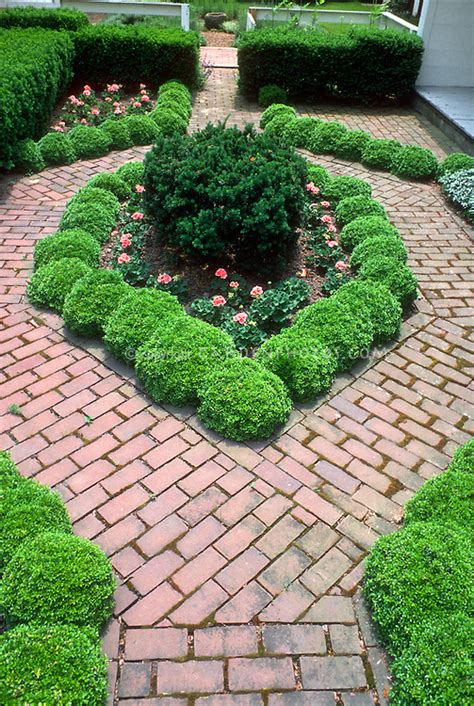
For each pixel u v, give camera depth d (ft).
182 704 7.26
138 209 18.13
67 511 9.55
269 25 38.52
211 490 10.07
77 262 15.03
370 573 8.47
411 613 7.72
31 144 22.16
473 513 9.18
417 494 9.75
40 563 8.09
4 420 11.39
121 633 8.02
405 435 11.37
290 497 10.01
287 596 8.51
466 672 6.86
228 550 9.11
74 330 13.56
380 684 7.54
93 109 27.04
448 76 31.73
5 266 16.24
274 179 14.75
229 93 32.60
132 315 12.96
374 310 13.73
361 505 9.94
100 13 35.65
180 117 26.43
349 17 38.75
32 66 22.49
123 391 12.17
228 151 16.15
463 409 12.07
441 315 15.01
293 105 31.22
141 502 9.84
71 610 7.75
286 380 11.97
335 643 7.96
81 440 11.00
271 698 7.35
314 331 12.96
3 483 9.45
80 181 21.52
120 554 9.02
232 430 10.97
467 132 25.12
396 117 30.07
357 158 24.20
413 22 39.29
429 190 21.89
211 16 49.42
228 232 14.71
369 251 15.90
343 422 11.60
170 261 15.75
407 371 13.04
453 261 17.44
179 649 7.84
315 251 16.46
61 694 6.73
